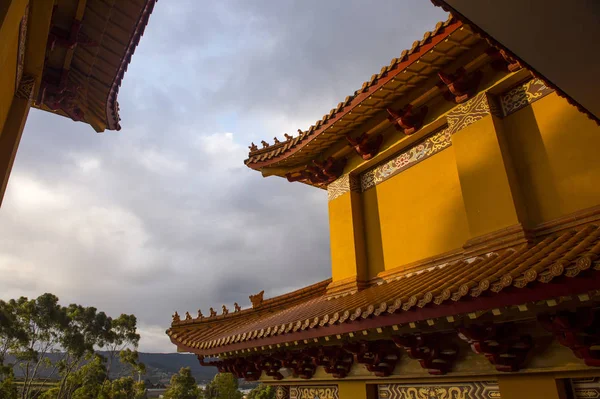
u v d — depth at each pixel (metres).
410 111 10.93
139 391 63.06
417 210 11.13
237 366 12.45
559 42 3.85
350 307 8.15
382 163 12.62
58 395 54.72
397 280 10.67
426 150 11.26
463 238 9.73
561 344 5.87
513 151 9.09
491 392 7.29
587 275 4.62
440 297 5.95
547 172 8.37
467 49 9.30
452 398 7.88
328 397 10.77
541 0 3.41
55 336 55.88
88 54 11.41
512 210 8.37
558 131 8.39
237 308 14.27
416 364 8.34
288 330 8.77
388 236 11.83
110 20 10.58
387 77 10.08
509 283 5.21
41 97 12.16
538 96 8.90
